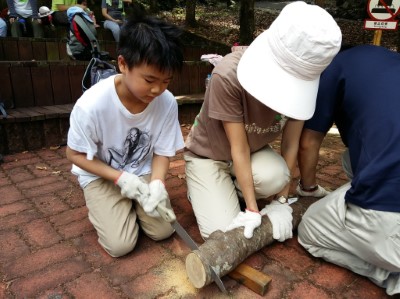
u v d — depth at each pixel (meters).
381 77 1.33
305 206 1.81
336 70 1.50
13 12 4.79
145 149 1.73
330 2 12.48
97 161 1.59
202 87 4.85
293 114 1.25
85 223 1.90
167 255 1.64
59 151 3.09
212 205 1.69
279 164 1.69
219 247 1.39
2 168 2.67
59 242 1.72
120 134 1.61
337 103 1.54
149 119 1.63
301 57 1.21
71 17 3.64
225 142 1.70
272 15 11.85
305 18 1.20
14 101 3.38
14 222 1.90
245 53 1.38
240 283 1.47
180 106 4.00
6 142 2.96
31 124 3.05
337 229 1.44
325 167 2.76
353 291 1.44
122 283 1.46
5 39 4.08
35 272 1.51
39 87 3.51
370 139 1.27
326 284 1.47
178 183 2.44
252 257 1.63
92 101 1.47
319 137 1.69
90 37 3.46
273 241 1.72
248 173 1.58
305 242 1.64
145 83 1.31
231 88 1.46
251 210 1.57
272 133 1.71
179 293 1.41
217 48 5.99
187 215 2.01
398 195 1.20
